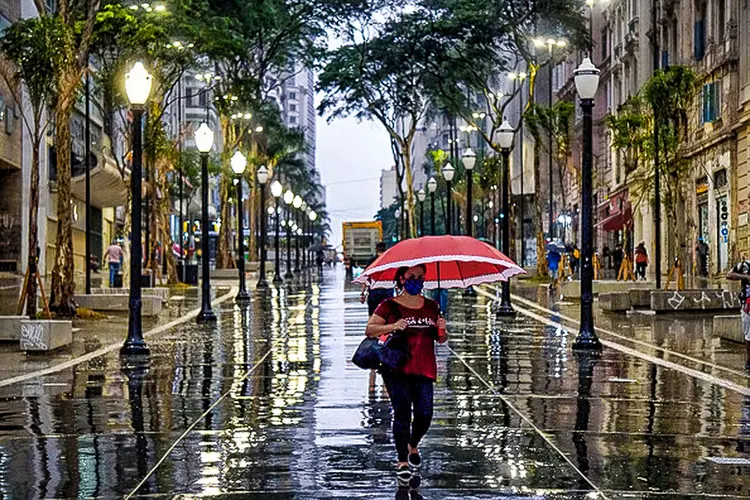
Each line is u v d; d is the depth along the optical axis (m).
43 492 8.09
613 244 75.75
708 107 49.12
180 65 43.00
